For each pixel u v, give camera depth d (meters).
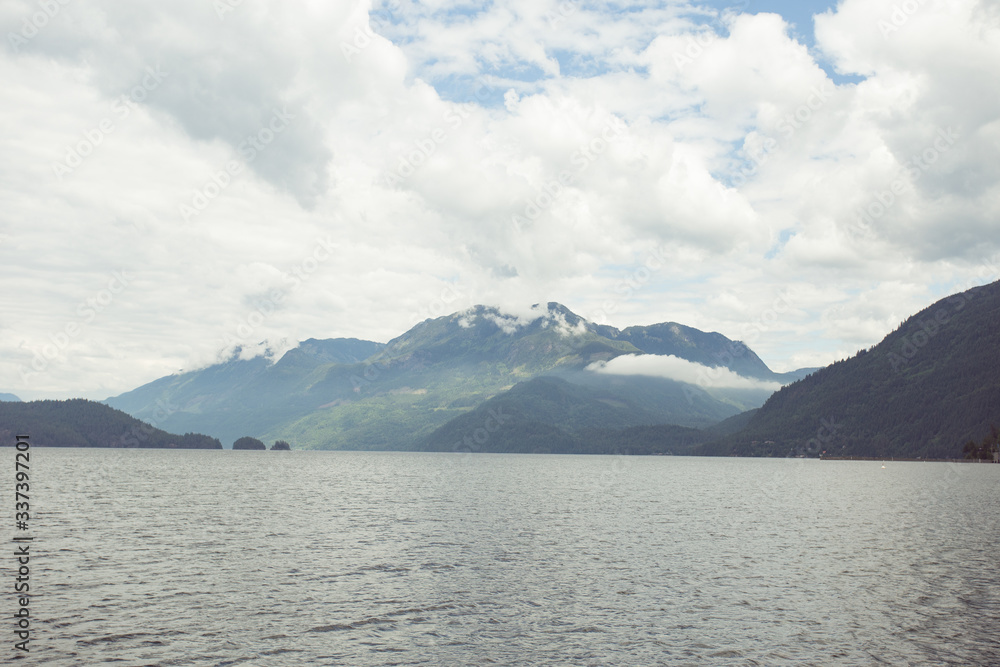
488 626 37.34
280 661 31.73
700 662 32.19
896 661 32.50
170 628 36.22
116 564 52.69
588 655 33.00
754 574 50.84
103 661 31.27
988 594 45.00
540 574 50.16
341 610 40.09
